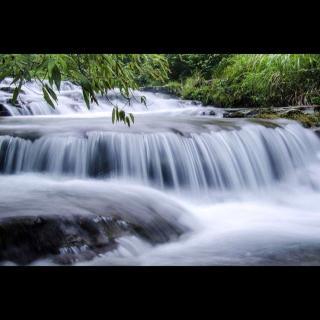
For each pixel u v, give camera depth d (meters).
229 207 5.72
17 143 6.15
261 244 4.01
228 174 6.48
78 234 3.28
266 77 10.65
